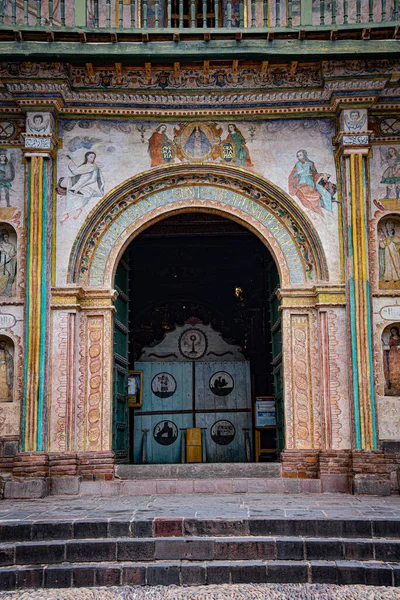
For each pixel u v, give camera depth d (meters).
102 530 8.70
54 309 12.84
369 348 12.55
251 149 13.51
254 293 18.95
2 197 13.16
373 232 13.19
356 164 13.06
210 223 17.70
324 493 12.30
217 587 7.86
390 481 12.23
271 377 18.30
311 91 13.30
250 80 13.40
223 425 17.98
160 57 12.62
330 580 7.96
